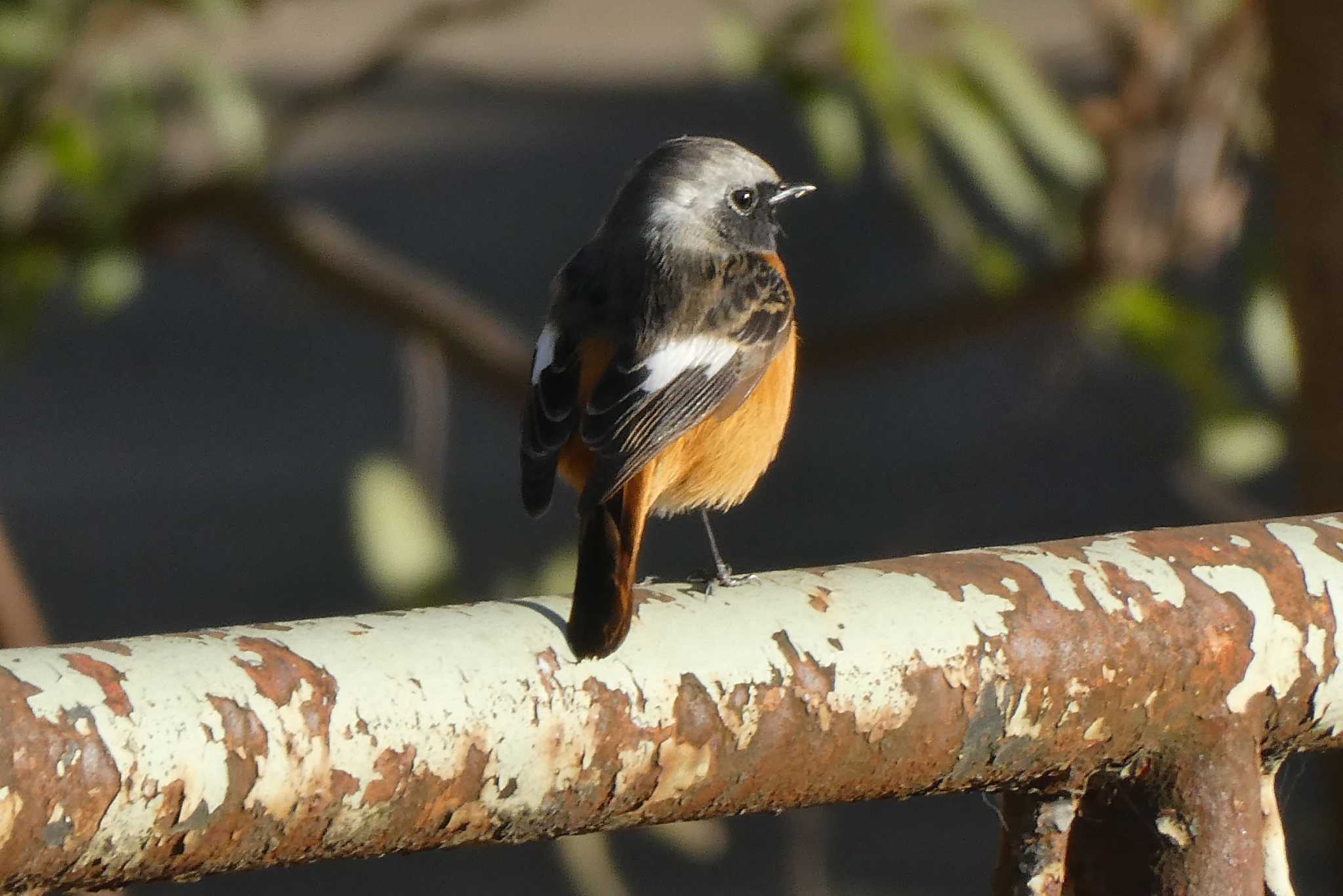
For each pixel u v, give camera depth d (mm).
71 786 3416
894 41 10398
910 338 11773
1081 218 10977
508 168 33156
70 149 10492
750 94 34625
